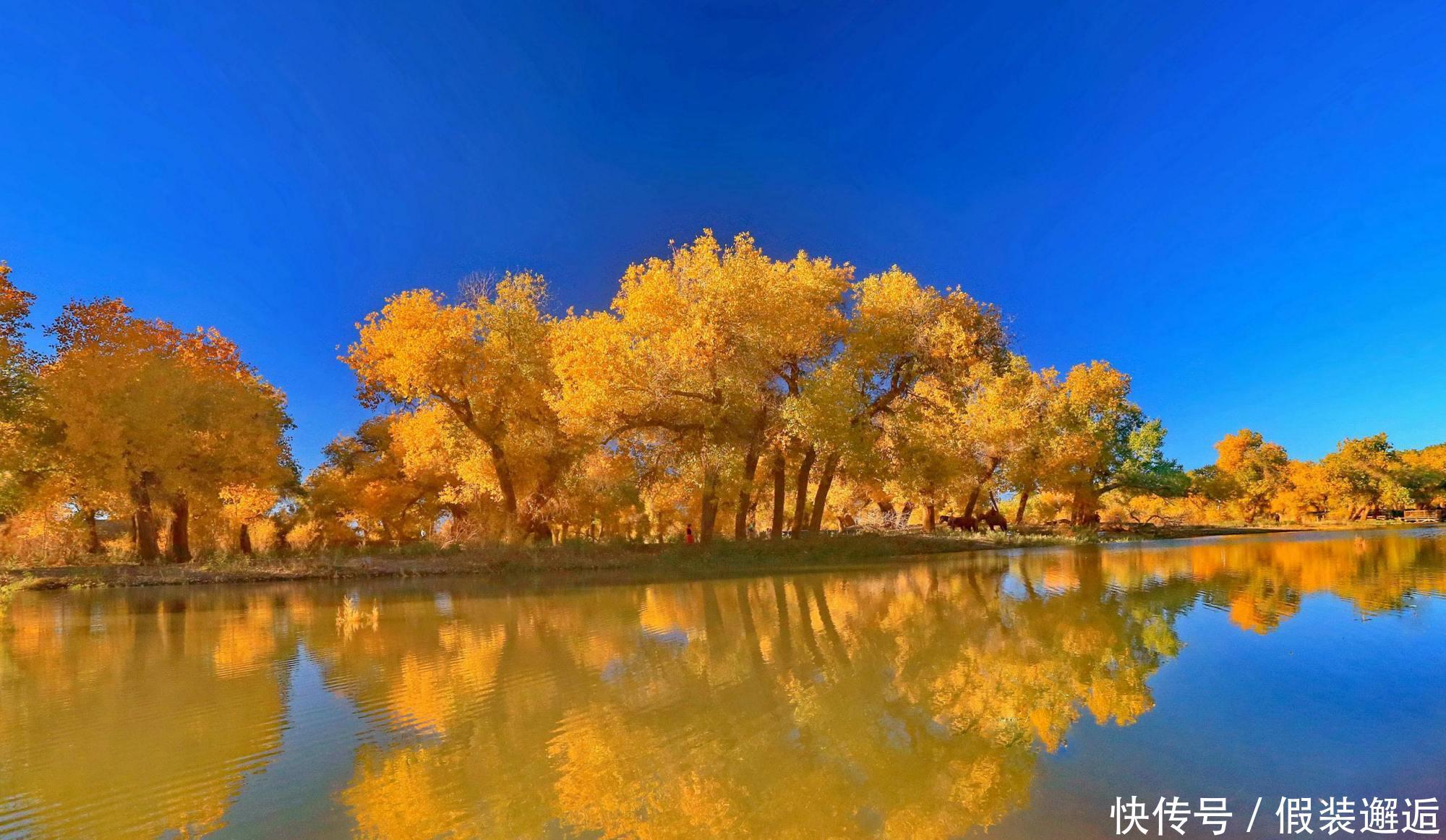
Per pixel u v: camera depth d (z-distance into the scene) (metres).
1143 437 44.06
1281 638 10.02
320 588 18.66
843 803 4.95
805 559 24.06
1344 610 12.24
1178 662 8.70
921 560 24.39
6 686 8.55
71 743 6.45
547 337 28.80
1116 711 6.87
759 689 7.93
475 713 7.22
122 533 35.03
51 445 22.47
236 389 27.77
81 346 24.25
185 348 29.23
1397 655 8.90
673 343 25.03
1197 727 6.33
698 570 21.75
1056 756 5.74
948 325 29.06
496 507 31.52
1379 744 5.85
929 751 5.89
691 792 5.18
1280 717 6.55
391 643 10.95
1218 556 24.06
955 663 8.92
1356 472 60.94
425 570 21.70
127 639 11.54
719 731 6.52
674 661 9.39
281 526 39.03
